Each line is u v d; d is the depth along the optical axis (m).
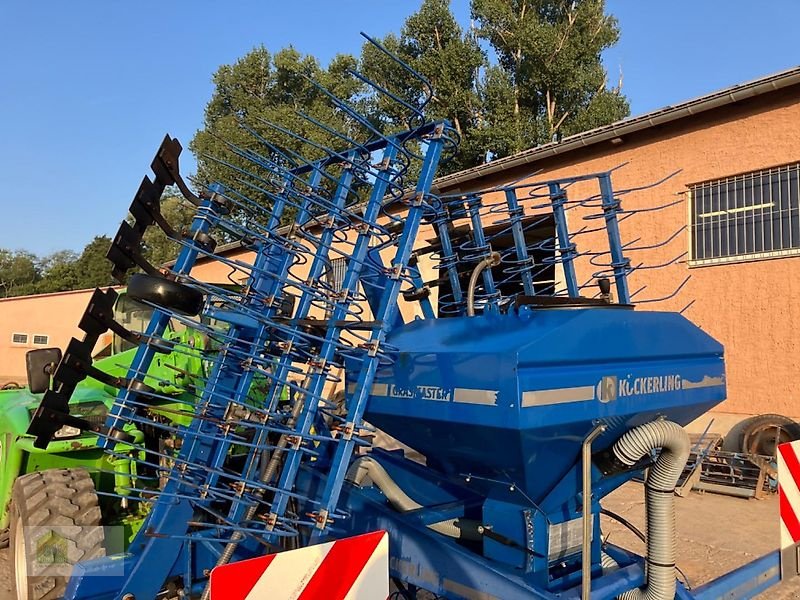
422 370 2.60
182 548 3.33
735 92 8.11
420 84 4.23
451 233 4.11
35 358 3.93
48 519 3.87
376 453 3.54
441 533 3.13
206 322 4.92
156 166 3.32
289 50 24.06
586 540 2.47
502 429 2.29
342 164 3.35
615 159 9.68
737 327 8.47
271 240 3.50
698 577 4.63
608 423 2.58
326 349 2.82
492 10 27.52
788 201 8.05
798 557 3.27
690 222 8.95
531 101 27.95
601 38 27.33
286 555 1.91
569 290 3.77
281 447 2.84
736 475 7.09
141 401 4.13
